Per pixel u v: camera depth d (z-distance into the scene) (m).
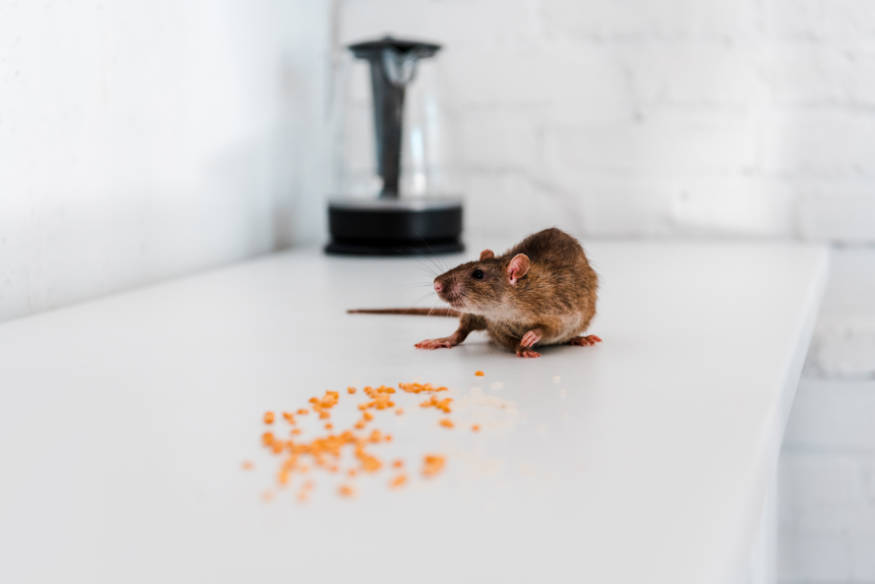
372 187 1.30
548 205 1.49
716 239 1.43
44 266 0.93
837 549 1.35
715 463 0.51
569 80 1.45
